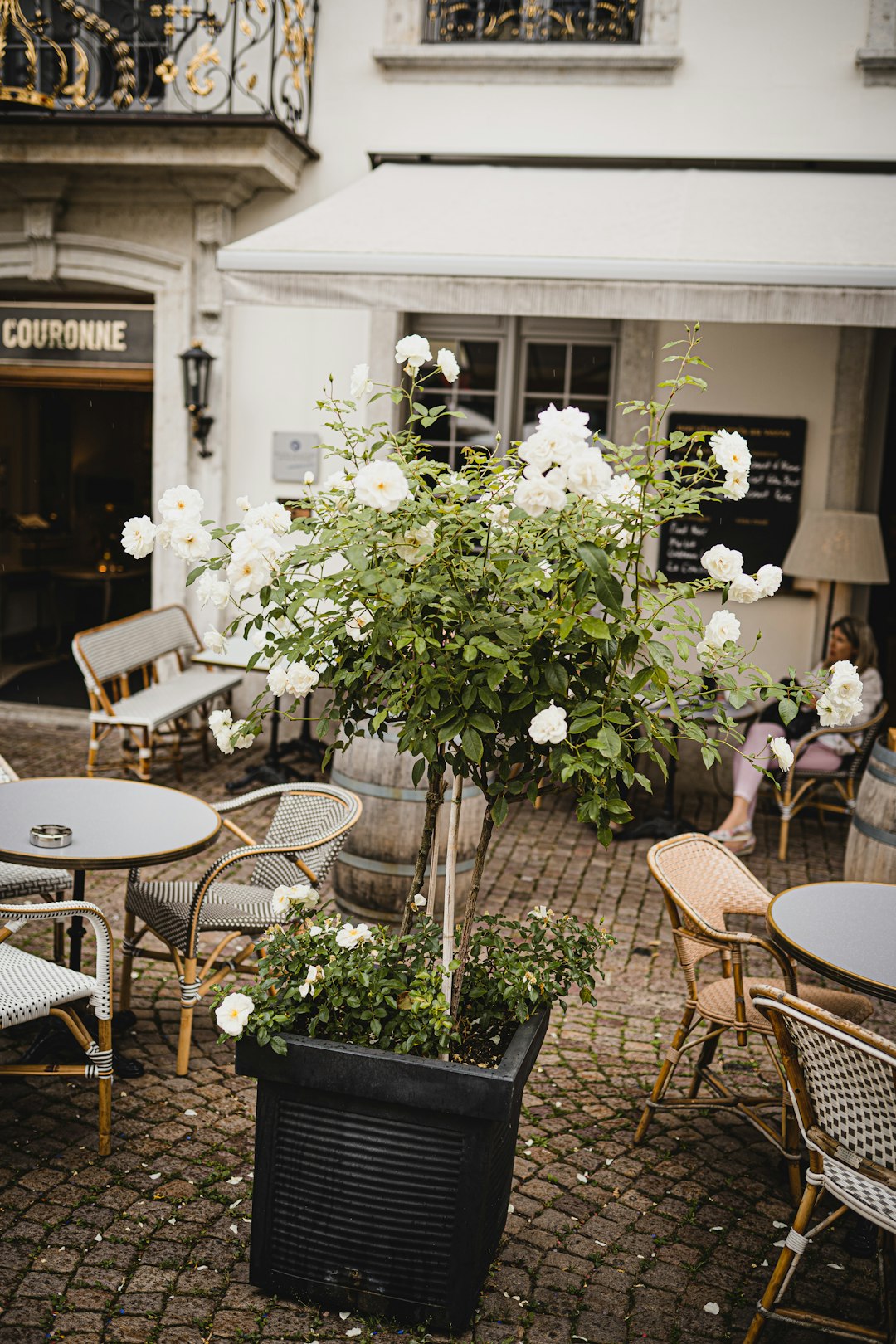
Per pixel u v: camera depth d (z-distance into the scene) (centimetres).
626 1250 346
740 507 859
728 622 279
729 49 838
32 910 362
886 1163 281
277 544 276
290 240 718
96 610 1312
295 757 877
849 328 831
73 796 454
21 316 955
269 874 487
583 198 776
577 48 852
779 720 758
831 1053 284
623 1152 399
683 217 730
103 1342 295
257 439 917
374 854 529
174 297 906
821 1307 325
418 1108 294
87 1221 343
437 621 285
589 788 287
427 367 901
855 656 736
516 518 282
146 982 505
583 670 286
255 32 893
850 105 830
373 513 284
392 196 795
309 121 895
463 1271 300
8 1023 350
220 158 832
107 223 910
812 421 847
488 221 739
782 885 683
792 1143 373
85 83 846
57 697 1045
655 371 863
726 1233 358
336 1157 304
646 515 280
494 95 870
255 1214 313
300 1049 299
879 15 816
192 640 897
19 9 859
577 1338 307
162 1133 392
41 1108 404
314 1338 300
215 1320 305
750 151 844
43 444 1310
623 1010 507
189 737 920
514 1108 322
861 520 775
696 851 432
